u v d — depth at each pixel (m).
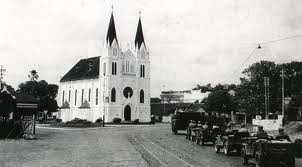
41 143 29.92
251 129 21.55
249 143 16.92
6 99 40.62
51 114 124.38
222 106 96.06
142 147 26.20
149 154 21.30
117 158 19.27
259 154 15.28
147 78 102.62
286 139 16.59
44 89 125.38
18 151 23.39
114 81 95.94
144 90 101.94
